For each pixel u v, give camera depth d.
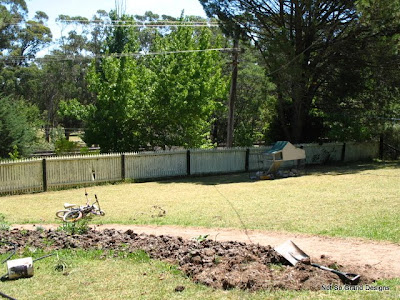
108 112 28.17
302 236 9.64
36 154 32.84
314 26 27.41
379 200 13.94
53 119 66.56
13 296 6.34
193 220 12.21
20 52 55.91
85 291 6.46
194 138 30.81
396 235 9.23
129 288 6.50
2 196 18.89
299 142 30.28
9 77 54.91
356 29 26.52
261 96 37.78
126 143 28.89
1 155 28.59
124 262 7.82
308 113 31.67
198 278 6.64
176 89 29.17
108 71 28.66
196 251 7.80
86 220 11.49
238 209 13.76
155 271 7.21
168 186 20.98
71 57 45.19
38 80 62.34
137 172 23.25
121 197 17.83
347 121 29.66
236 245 8.38
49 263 7.88
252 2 27.81
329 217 11.65
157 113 29.53
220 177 24.66
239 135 40.28
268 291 6.03
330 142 30.67
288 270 6.77
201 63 31.59
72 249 8.69
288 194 16.66
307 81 28.30
